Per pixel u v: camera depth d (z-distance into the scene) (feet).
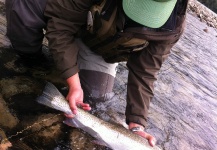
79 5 3.71
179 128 5.22
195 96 6.79
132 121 4.19
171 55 8.91
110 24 3.89
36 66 4.83
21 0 4.20
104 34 4.05
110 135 4.06
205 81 8.14
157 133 4.82
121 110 4.84
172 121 5.32
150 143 4.11
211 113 6.34
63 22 3.81
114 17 3.85
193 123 5.61
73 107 3.85
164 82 6.66
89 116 4.04
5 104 3.92
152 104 5.56
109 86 4.91
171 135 4.93
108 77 4.86
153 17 3.40
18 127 3.69
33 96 4.20
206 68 9.49
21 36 4.40
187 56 9.69
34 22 4.24
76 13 3.76
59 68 3.90
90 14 3.73
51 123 3.95
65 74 3.88
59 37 3.81
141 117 4.19
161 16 3.42
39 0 4.13
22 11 4.19
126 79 5.79
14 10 4.21
